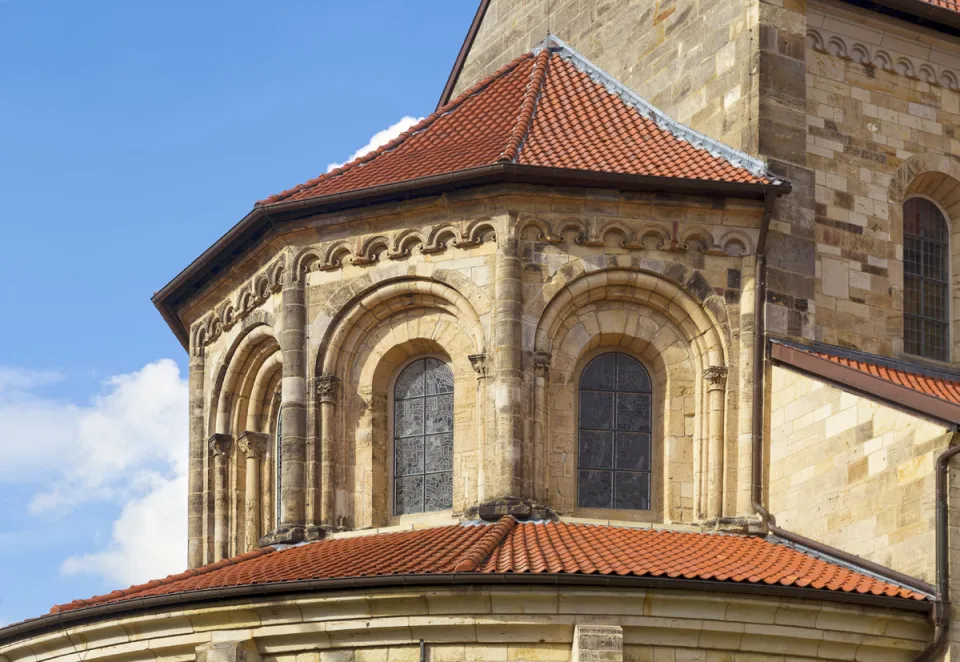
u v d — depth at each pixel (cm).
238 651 3359
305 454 4028
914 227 4450
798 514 3803
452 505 3956
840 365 3759
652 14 4622
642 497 3991
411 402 4091
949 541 3409
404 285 4025
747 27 4262
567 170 3884
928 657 3388
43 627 3612
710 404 3953
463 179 3909
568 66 4647
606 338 4003
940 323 4419
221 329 4475
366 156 4344
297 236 4125
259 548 4050
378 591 3272
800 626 3331
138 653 3512
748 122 4200
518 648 3256
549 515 3812
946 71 4497
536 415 3872
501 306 3897
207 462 4466
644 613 3256
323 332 4069
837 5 4344
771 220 4075
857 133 4306
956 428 3422
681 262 3984
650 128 4316
